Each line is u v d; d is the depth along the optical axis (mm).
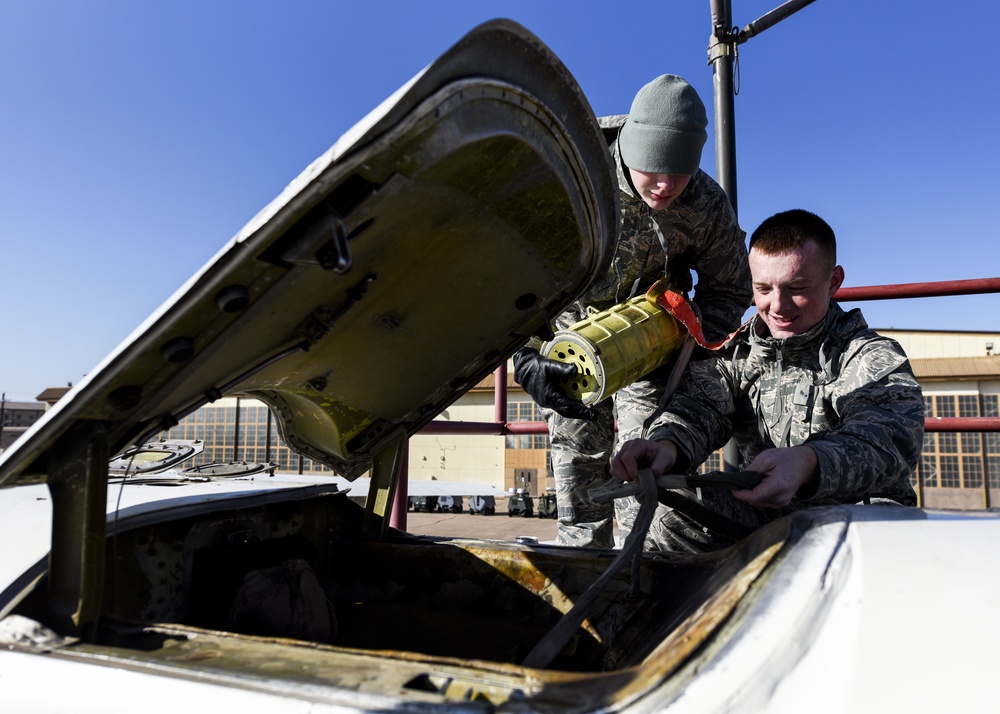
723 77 2707
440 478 19297
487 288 1271
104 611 1154
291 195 781
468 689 709
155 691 769
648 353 1779
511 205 1095
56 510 938
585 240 1254
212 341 912
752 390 1743
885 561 749
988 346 14570
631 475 1370
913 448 1302
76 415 868
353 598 1659
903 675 606
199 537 1375
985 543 789
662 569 1333
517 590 1505
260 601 1296
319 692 705
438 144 836
